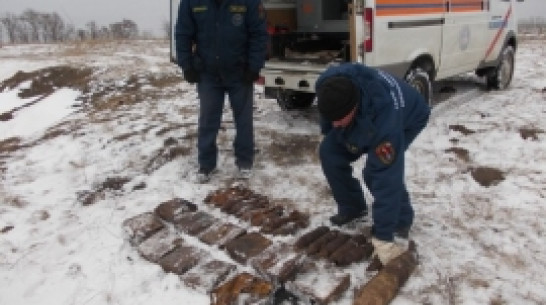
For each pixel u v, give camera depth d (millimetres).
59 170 4645
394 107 2488
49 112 7645
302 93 6316
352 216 3387
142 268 2988
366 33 4656
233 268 2898
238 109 4133
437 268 2906
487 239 3199
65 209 3816
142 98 7398
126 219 3553
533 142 4820
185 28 3869
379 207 2670
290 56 5941
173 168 4477
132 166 4590
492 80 6992
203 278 2814
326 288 2693
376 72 2639
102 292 2807
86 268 3041
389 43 4930
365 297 2561
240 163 4301
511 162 4391
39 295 2840
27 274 3025
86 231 3459
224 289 2719
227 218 3541
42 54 12250
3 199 4039
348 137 2645
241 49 3934
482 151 4660
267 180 4203
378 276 2697
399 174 2584
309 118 5961
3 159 5113
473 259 2994
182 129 5516
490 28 6582
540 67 8734
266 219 3439
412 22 5172
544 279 2797
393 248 2809
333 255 2934
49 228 3545
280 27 5988
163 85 8203
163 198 3900
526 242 3156
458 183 4016
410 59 5262
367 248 3029
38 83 9281
